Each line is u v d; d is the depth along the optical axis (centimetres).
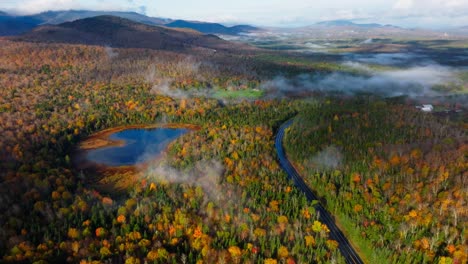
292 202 14712
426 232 12262
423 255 11375
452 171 15512
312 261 11606
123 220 13088
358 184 15838
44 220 13112
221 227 12975
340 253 12244
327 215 14725
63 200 14462
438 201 13550
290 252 11781
